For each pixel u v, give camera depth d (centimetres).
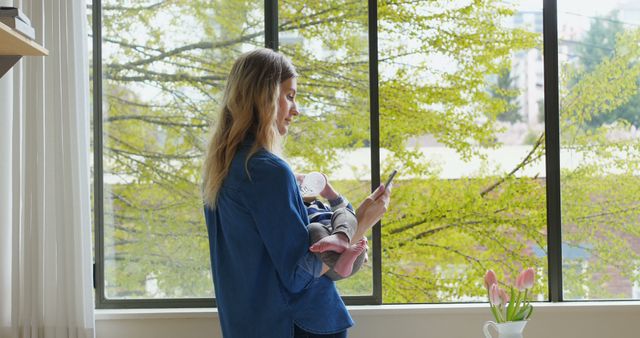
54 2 278
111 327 289
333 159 312
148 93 305
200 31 306
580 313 290
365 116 311
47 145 279
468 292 462
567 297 335
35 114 278
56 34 278
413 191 466
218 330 289
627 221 343
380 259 301
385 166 463
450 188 463
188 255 304
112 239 304
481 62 450
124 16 305
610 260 339
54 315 281
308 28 310
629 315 289
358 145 312
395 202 467
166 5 305
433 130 460
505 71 452
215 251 206
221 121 204
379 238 302
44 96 279
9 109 288
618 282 335
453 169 462
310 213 215
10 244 288
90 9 303
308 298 195
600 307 289
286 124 209
